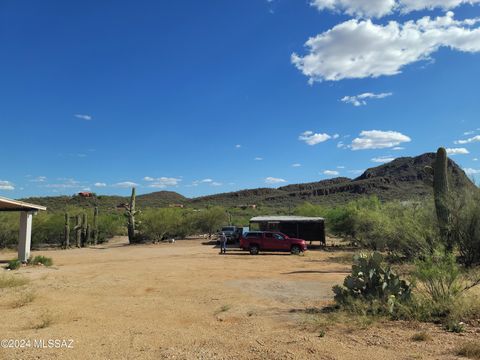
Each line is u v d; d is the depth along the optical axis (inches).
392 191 3681.1
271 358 231.1
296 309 381.4
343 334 285.7
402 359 227.9
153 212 1775.3
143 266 783.7
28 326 313.4
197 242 1637.6
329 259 932.0
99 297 449.4
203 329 305.6
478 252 629.9
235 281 578.9
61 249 1423.5
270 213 2832.2
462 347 242.4
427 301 355.9
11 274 636.1
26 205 840.3
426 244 621.0
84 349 249.9
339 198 3954.2
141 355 237.9
